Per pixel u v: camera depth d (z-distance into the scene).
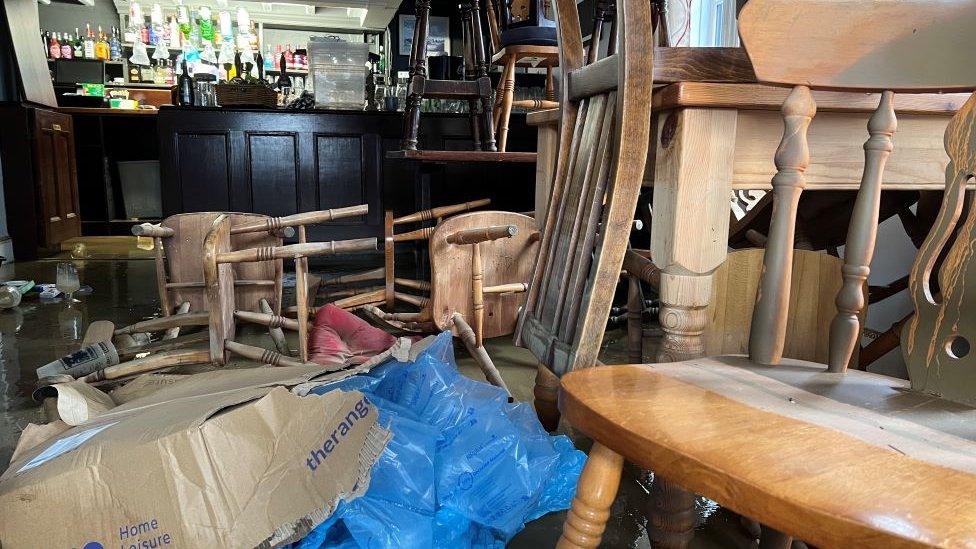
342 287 3.29
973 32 0.72
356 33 6.79
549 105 3.08
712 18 3.57
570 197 1.22
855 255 0.81
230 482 0.93
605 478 0.71
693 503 1.01
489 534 1.13
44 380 1.66
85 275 3.67
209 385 1.28
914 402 0.71
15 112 4.01
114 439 0.98
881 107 0.79
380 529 0.96
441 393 1.29
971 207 0.71
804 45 0.76
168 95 6.07
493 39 3.22
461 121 3.94
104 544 0.89
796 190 0.82
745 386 0.75
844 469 0.54
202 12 6.11
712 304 1.21
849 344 0.81
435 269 1.90
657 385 0.75
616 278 1.00
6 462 1.40
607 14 2.52
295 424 1.00
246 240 2.36
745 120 0.99
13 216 4.07
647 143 0.98
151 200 5.61
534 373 2.06
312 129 3.80
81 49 6.18
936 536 0.45
